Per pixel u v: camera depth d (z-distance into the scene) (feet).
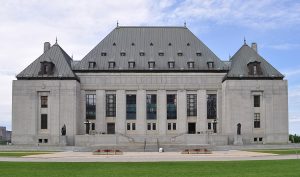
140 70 410.52
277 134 396.37
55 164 172.35
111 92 413.18
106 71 410.52
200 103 411.95
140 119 410.93
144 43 428.56
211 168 151.12
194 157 218.18
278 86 399.65
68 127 393.70
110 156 233.14
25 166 163.12
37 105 396.37
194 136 374.63
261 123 397.19
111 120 411.95
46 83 395.75
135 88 411.95
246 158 206.18
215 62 415.23
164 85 412.36
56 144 391.86
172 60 413.18
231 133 391.45
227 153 260.83
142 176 127.44
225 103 400.67
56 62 405.39
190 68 411.95
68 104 394.93
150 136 397.80
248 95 396.57
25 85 395.96
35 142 392.88
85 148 309.83
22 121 394.52
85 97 412.57
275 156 220.64
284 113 398.01
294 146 350.23
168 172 138.41
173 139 378.32
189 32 439.63
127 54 419.95
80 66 411.13
